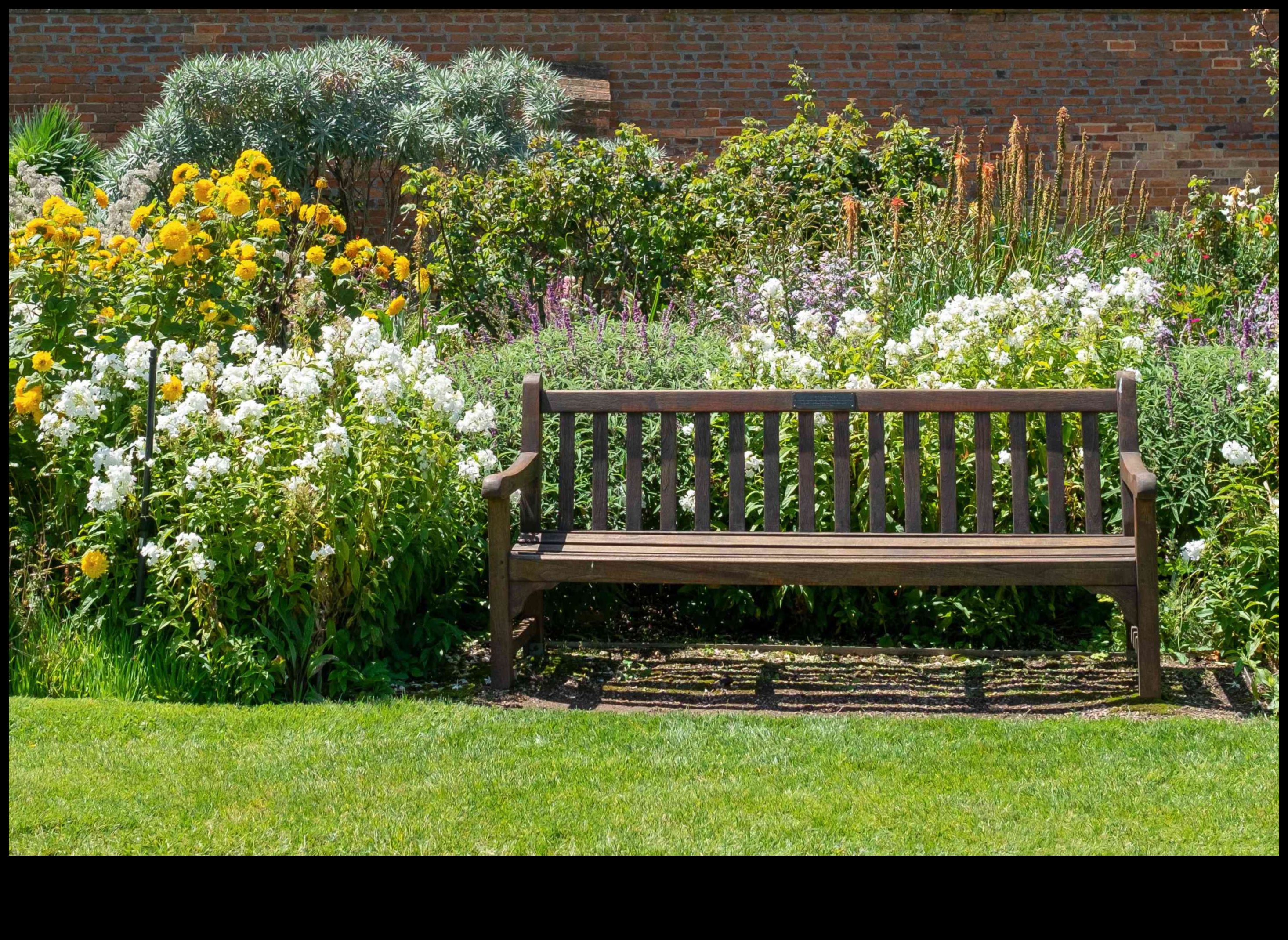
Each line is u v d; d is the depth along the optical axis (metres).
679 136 12.30
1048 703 4.21
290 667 4.33
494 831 3.06
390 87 10.39
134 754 3.58
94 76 12.11
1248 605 4.46
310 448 4.41
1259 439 5.02
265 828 3.08
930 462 5.02
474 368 5.71
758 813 3.16
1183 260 7.98
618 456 5.31
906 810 3.17
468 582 4.95
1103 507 5.11
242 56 10.66
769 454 4.75
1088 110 12.29
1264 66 12.19
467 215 8.23
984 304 5.30
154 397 4.41
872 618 5.04
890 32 12.27
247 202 5.31
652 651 4.82
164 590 4.24
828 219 8.52
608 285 8.20
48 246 4.90
